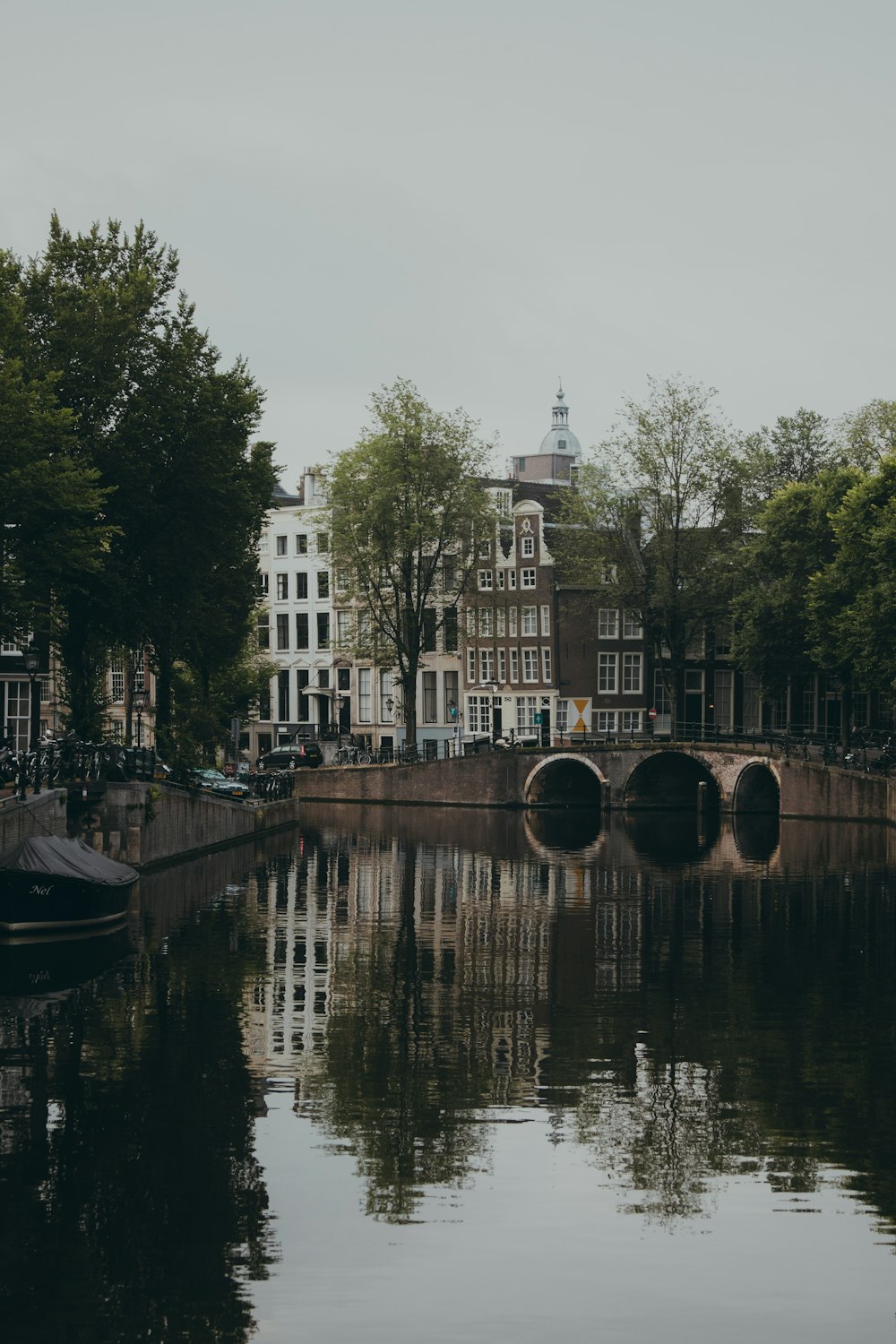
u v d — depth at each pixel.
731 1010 31.80
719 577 81.00
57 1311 18.08
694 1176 22.12
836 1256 19.61
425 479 82.62
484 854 60.72
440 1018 30.92
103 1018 30.45
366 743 101.75
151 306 50.94
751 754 77.56
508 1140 23.55
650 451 81.44
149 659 56.06
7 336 43.19
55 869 38.12
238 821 64.19
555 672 91.69
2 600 42.34
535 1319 17.98
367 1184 21.70
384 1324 17.81
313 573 107.00
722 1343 17.45
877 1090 26.14
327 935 40.22
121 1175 22.00
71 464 41.56
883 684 69.50
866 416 85.06
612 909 45.12
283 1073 26.80
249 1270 19.11
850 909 45.31
